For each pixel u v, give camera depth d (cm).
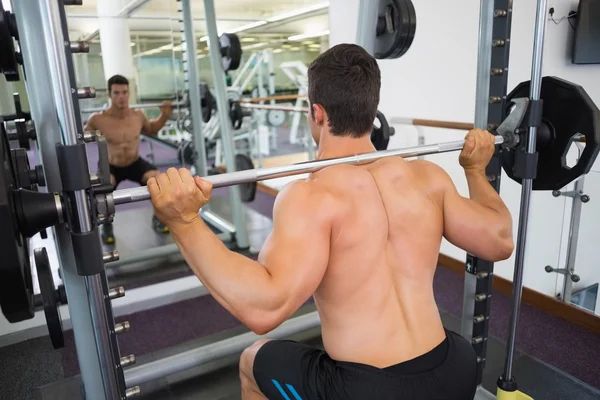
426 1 258
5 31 79
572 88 116
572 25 224
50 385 177
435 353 90
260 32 390
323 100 93
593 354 192
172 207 74
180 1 302
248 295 76
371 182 90
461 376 90
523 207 126
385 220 90
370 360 87
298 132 420
